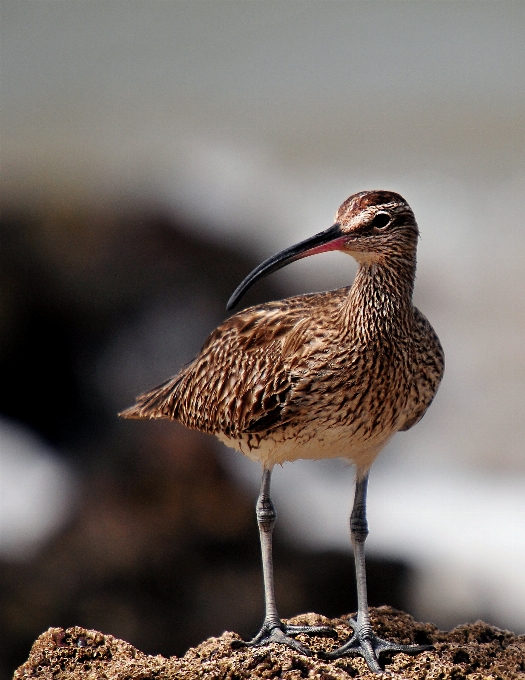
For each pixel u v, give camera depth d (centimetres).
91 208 1917
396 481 1836
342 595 1476
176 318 1827
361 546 900
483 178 2578
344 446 890
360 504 910
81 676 809
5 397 1855
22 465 1750
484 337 2136
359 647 847
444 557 1590
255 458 946
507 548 1616
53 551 1480
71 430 1830
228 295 1855
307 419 879
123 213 1906
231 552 1474
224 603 1409
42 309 1838
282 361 880
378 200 859
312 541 1527
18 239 1864
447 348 2122
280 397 880
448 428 1977
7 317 1820
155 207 1923
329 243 869
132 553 1449
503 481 1825
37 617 1402
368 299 852
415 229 870
